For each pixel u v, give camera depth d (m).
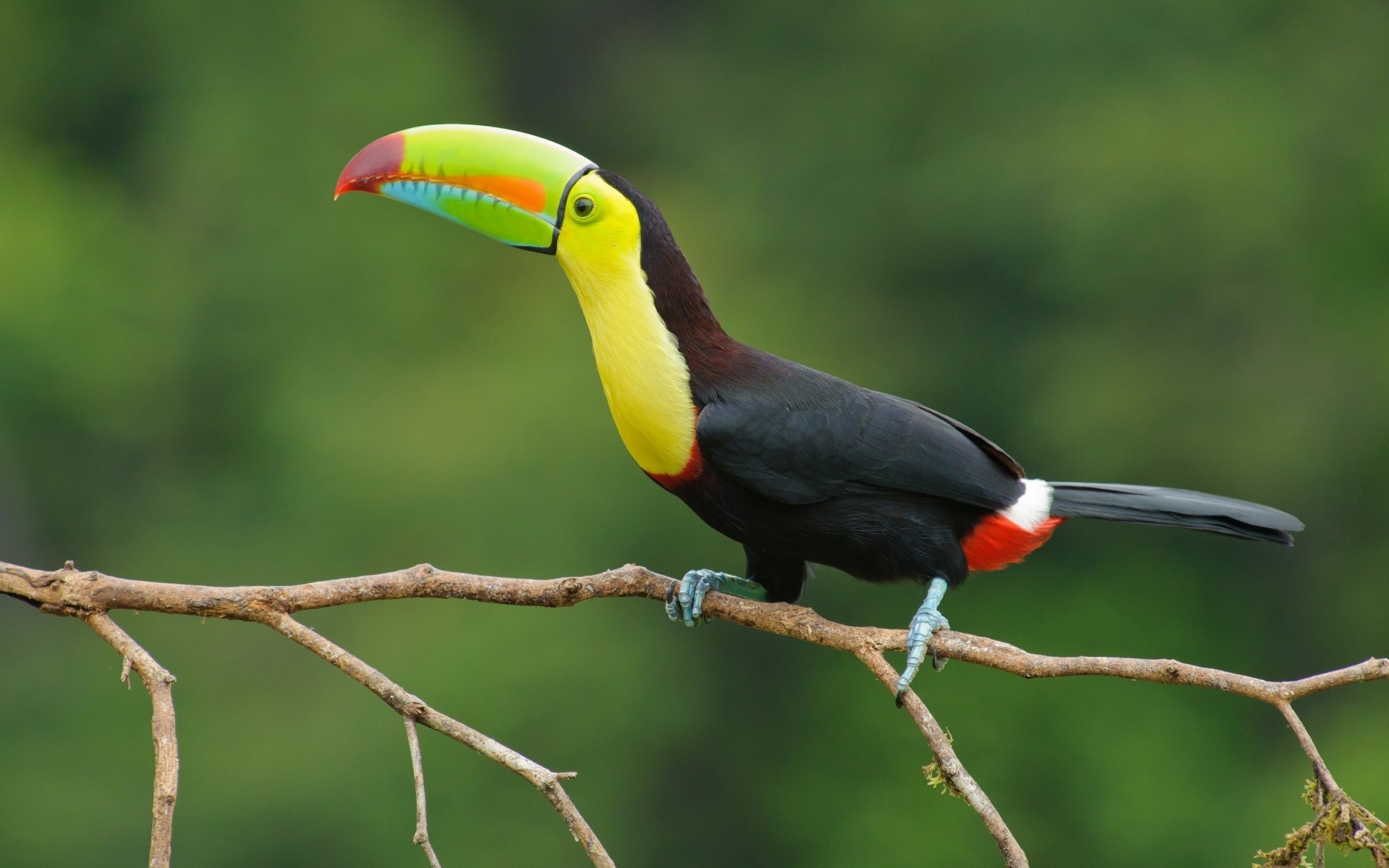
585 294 5.32
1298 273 19.02
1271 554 18.56
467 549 16.59
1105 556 18.89
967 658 4.50
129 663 4.14
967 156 19.97
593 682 15.84
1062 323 19.62
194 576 18.06
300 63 20.91
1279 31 20.73
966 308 20.00
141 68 21.72
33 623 17.94
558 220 5.23
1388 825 3.83
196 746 16.12
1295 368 18.81
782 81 22.34
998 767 16.89
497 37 24.38
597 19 24.36
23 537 18.97
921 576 5.50
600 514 16.73
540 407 17.38
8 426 18.89
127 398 19.14
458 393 18.06
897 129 20.95
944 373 19.69
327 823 15.41
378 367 19.33
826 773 17.16
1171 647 18.00
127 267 20.03
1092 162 19.16
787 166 21.23
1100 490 5.93
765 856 17.16
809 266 20.41
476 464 17.03
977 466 5.57
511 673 15.84
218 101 20.67
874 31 21.78
